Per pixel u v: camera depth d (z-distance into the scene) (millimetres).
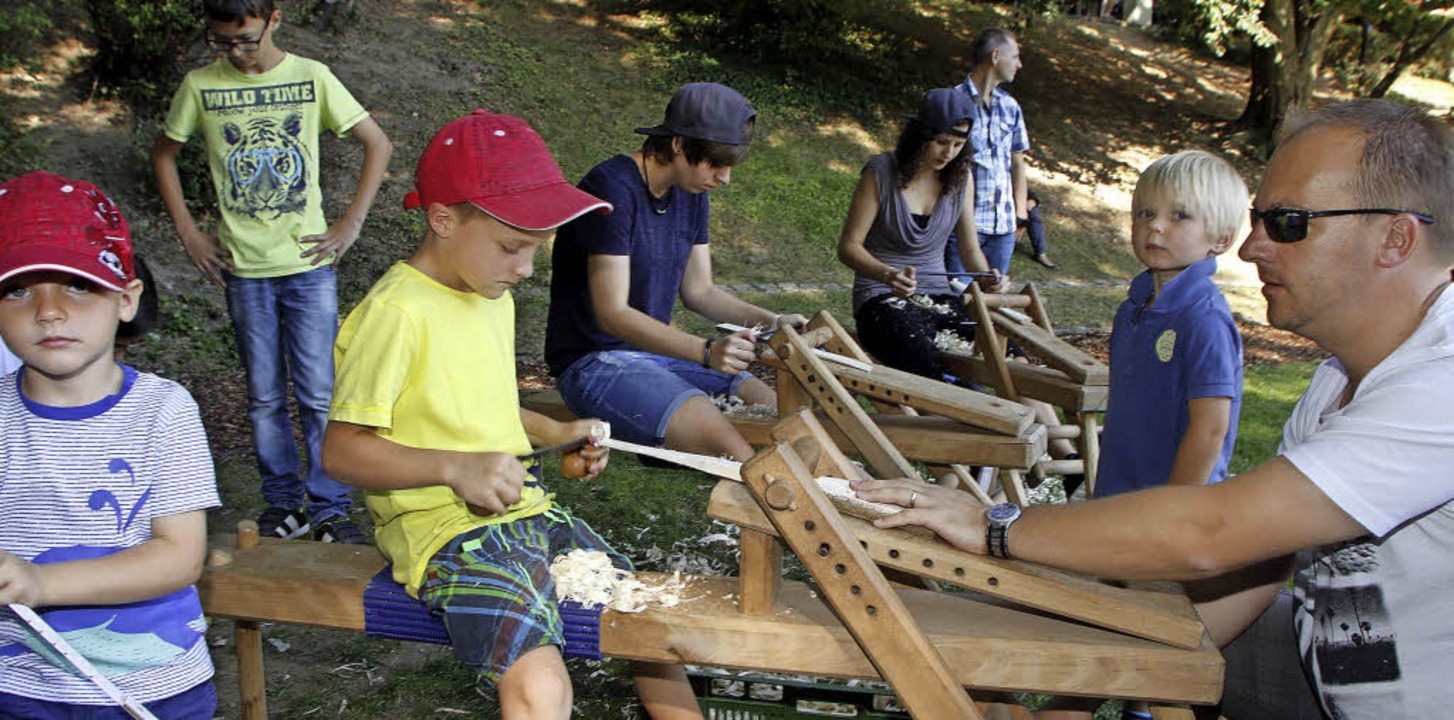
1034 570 2092
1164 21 19625
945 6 17406
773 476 1984
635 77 12914
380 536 2402
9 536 1969
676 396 3371
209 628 3582
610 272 3428
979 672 2094
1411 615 2004
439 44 12312
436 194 2209
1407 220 1840
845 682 2568
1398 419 1808
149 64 8570
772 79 13664
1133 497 1968
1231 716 2617
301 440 5398
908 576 2604
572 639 2246
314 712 3113
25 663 2027
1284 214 1919
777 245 10422
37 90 8320
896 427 3561
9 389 2020
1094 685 2078
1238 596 2439
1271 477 1872
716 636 2182
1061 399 3990
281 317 4008
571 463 2459
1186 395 2791
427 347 2215
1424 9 14195
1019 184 7051
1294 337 8781
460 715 3123
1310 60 15016
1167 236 2879
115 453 1984
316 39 11516
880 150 12930
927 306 4742
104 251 1903
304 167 3914
